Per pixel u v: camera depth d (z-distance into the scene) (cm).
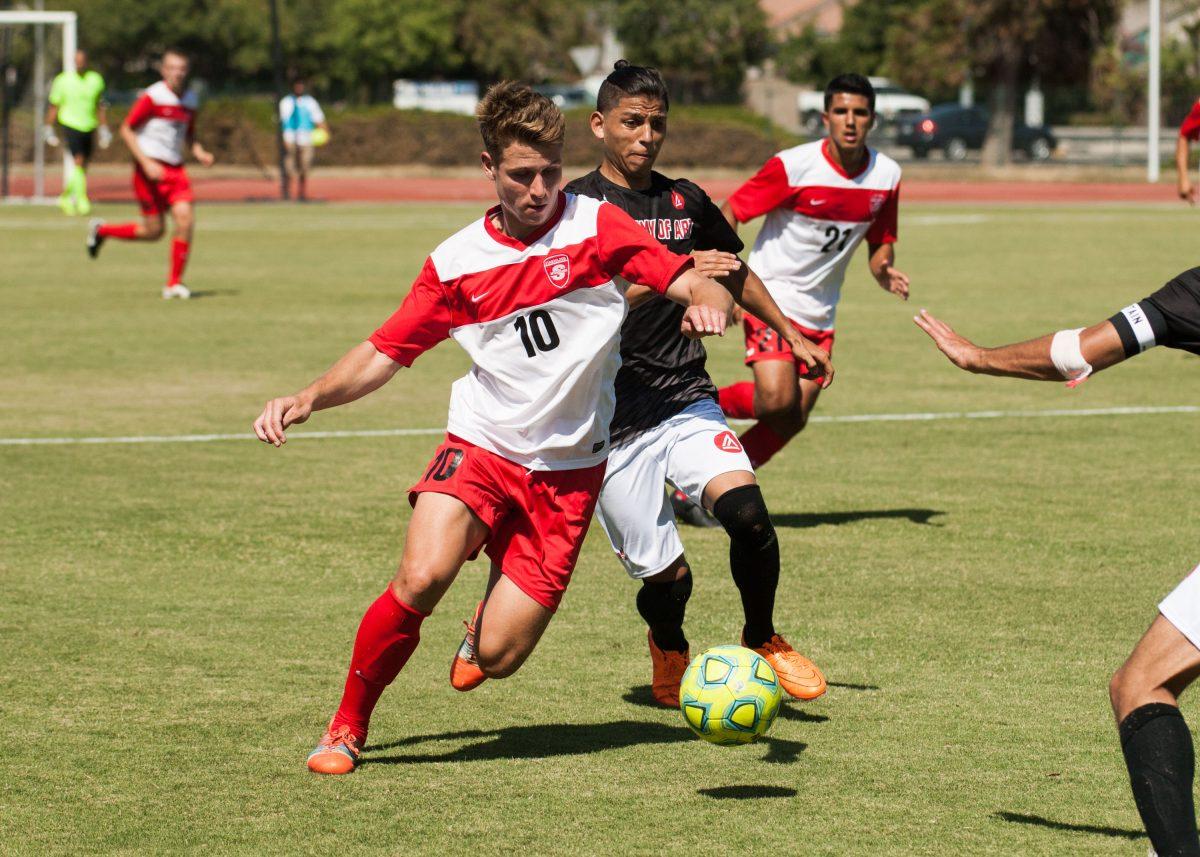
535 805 1105
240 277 5216
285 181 9125
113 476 2298
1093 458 2462
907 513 2083
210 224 7481
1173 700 905
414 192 10031
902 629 1553
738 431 2702
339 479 2295
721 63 16850
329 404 1150
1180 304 970
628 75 1397
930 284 5025
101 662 1441
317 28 16225
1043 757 1202
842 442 2608
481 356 1155
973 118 13712
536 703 1342
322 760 1170
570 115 12175
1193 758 886
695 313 1041
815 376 1392
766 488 2253
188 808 1098
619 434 1341
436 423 2781
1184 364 3522
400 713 1315
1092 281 5050
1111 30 13850
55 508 2089
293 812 1091
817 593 1689
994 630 1548
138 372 3253
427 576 1140
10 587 1703
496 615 1173
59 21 7719
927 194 10188
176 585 1717
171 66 4472
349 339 3728
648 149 1395
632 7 16562
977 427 2742
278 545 1900
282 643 1505
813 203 1917
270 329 3906
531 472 1159
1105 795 1123
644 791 1134
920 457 2478
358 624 1571
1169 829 862
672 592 1330
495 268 1130
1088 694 1355
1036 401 3020
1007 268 5497
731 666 1138
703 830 1058
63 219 7519
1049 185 11081
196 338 3747
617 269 1123
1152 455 2486
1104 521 2028
